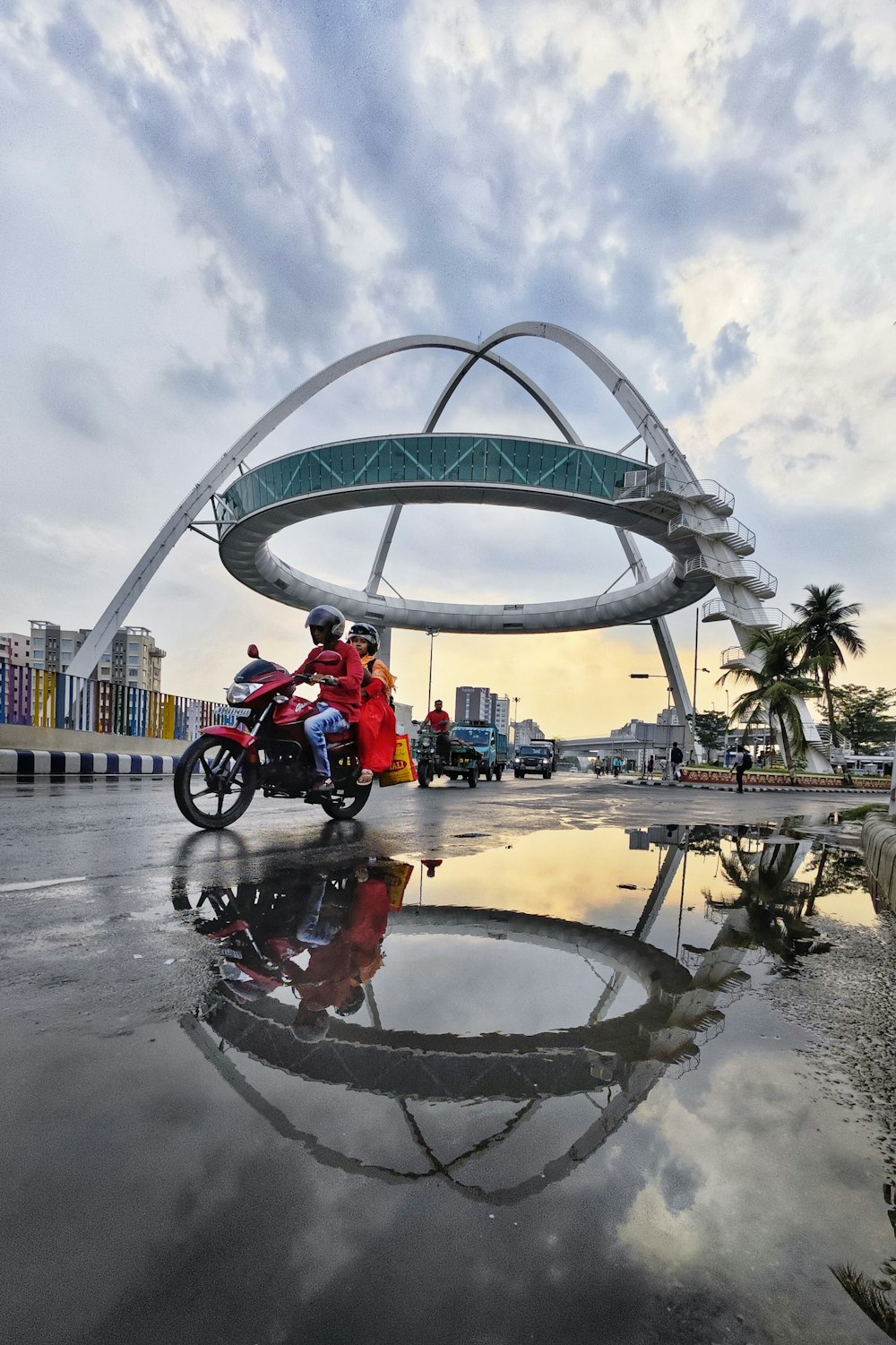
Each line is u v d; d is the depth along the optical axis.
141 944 2.40
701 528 51.97
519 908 3.16
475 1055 1.55
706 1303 0.84
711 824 8.05
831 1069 1.55
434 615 87.00
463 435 57.00
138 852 4.34
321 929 2.65
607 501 55.91
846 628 46.78
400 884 3.63
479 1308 0.83
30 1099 1.29
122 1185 1.04
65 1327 0.78
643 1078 1.47
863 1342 0.79
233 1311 0.81
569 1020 1.80
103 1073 1.41
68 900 3.04
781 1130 1.26
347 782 6.42
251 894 3.25
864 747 77.56
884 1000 2.04
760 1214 1.02
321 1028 1.69
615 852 5.21
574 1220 0.99
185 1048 1.55
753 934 2.86
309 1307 0.82
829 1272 0.90
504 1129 1.23
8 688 14.04
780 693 37.16
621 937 2.71
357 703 6.27
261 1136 1.18
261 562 68.00
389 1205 1.01
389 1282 0.86
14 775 12.37
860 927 3.04
